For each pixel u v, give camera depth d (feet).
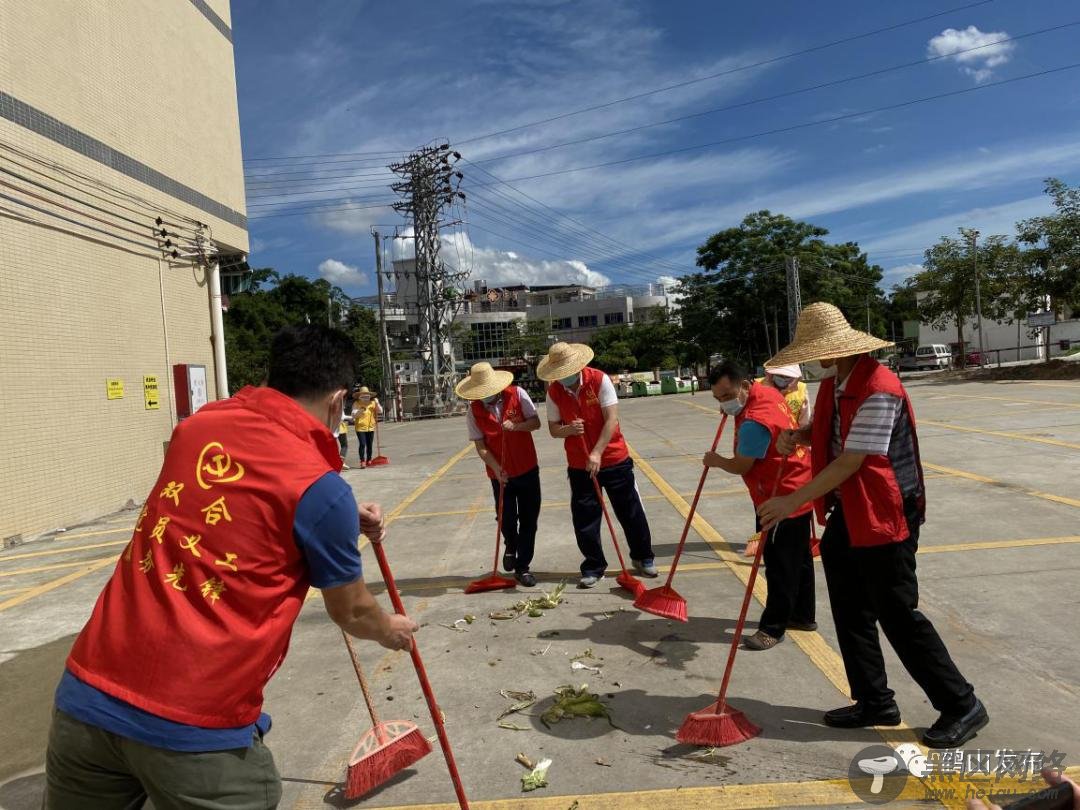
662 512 23.66
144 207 35.83
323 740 10.22
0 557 24.38
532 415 17.12
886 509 8.79
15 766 10.05
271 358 6.41
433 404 116.47
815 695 10.63
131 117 35.22
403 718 10.68
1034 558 15.99
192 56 41.55
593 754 9.36
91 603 17.83
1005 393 58.44
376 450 56.18
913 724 9.57
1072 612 12.92
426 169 119.03
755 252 130.21
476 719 10.52
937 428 39.24
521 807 8.33
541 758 9.34
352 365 6.65
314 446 6.04
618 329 204.85
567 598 15.74
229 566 5.31
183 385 37.81
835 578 9.49
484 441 17.19
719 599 15.03
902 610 8.79
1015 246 86.69
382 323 119.65
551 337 181.47
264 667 5.39
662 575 16.90
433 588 17.12
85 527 29.27
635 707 10.56
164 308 37.50
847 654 9.54
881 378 8.96
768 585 12.57
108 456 32.32
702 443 42.11
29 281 27.84
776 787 8.38
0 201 26.48
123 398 33.60
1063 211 74.38
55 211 29.43
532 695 11.12
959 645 11.91
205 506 5.42
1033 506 20.53
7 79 27.04
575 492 16.46
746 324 136.05
